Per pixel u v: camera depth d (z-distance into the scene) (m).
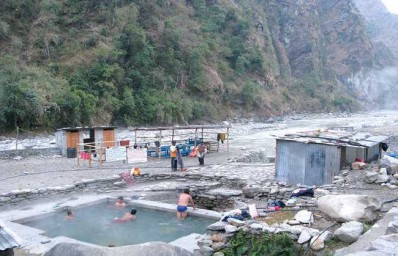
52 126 46.81
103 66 56.31
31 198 15.92
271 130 61.28
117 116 56.59
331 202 10.59
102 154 24.31
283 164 17.88
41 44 57.75
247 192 16.66
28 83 45.03
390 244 6.71
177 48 71.31
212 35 87.44
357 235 8.82
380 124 62.94
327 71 146.75
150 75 63.81
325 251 8.80
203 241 10.33
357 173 15.93
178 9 82.12
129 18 64.62
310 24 144.12
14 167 23.03
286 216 11.68
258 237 9.98
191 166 23.33
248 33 96.25
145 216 14.60
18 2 60.66
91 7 66.25
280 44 126.56
